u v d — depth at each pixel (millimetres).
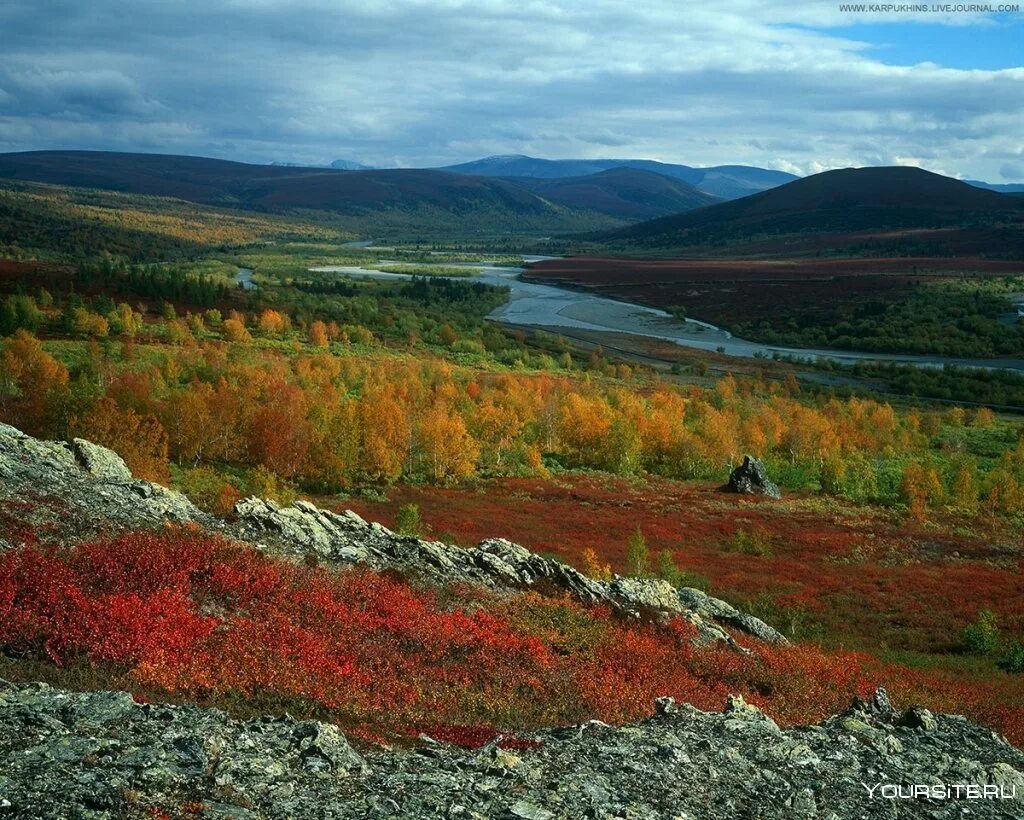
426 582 36125
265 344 185250
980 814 16641
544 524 77750
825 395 178000
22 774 12422
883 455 120750
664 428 113188
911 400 178625
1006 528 86312
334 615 27578
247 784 13383
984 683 43812
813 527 82625
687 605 45375
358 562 36188
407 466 97062
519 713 23219
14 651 19391
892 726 21688
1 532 27672
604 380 180500
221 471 84312
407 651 26453
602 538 74312
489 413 105250
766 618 56062
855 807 16297
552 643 31266
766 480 98438
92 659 19625
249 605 26781
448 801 13859
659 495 94062
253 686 20172
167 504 36688
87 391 90062
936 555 75000
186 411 85188
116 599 22516
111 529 30891
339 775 14391
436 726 20312
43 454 39188
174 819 11836
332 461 86312
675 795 15609
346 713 20016
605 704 25047
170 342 171250
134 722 15062
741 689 31438
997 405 176000
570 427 112750
